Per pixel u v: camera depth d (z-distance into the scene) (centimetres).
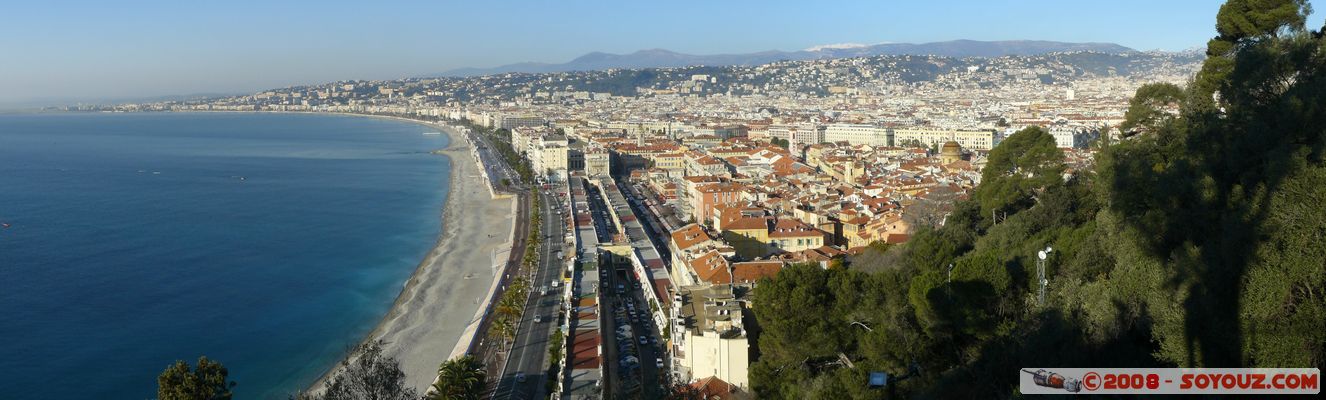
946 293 10875
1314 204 8144
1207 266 8700
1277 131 10388
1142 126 16325
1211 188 9744
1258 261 8244
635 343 19038
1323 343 7831
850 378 10319
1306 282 7944
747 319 14962
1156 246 9900
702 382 13900
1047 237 13750
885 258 18338
